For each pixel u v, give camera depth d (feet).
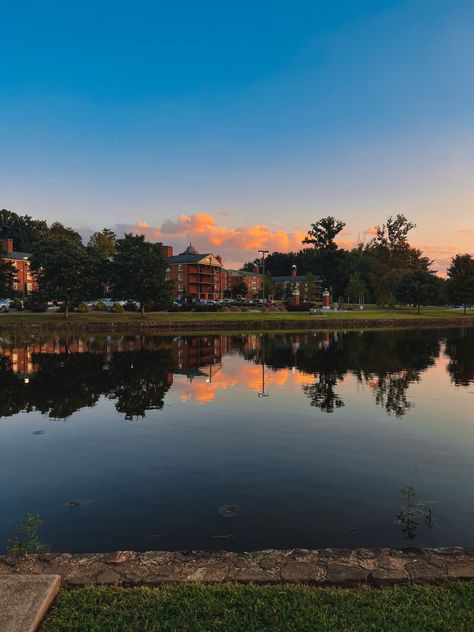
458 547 19.66
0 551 21.09
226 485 29.04
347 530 23.13
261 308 246.27
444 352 109.70
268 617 14.38
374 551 19.02
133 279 192.95
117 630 13.82
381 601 15.24
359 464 33.06
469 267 274.98
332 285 382.83
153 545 21.71
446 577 16.87
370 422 44.88
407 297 273.95
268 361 91.09
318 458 34.37
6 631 13.23
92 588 16.21
